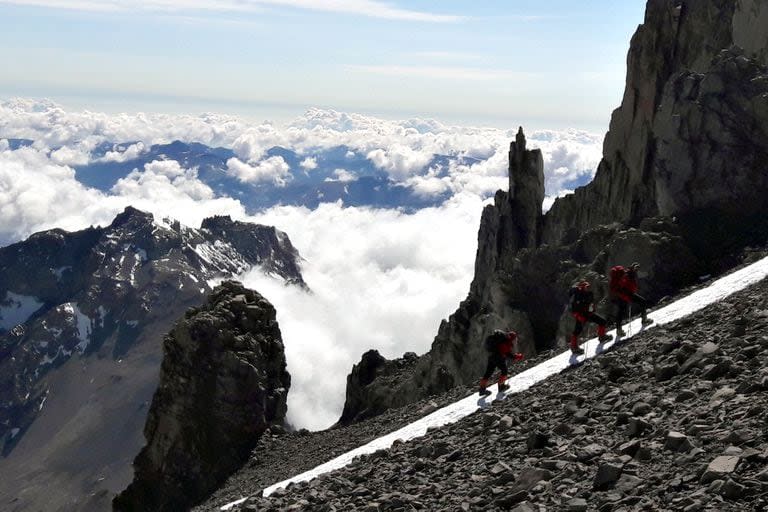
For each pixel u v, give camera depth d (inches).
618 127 2596.0
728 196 2001.7
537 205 3031.5
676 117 2123.5
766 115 2041.1
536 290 2256.4
